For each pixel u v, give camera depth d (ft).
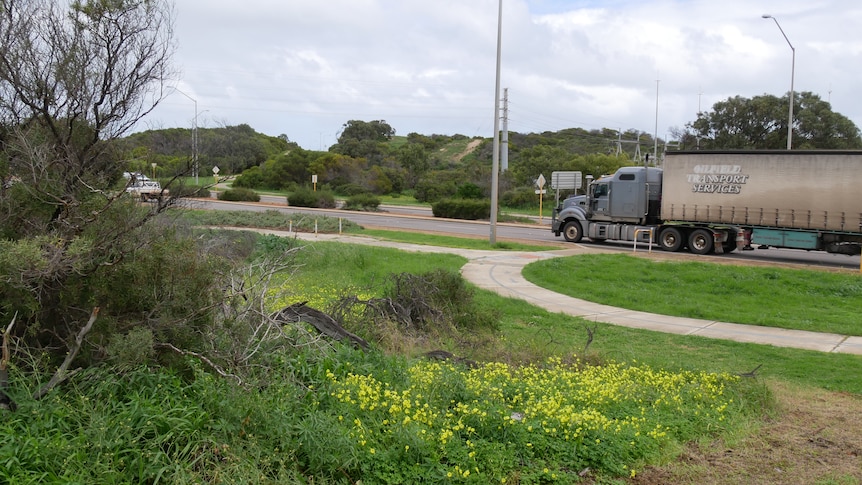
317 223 123.34
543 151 225.97
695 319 52.29
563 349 37.52
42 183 18.90
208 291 20.75
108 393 17.26
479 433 20.53
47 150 19.08
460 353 34.12
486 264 79.25
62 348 18.84
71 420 16.05
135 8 21.26
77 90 20.16
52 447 14.58
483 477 17.80
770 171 86.58
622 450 20.74
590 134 350.84
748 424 25.44
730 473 20.61
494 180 99.30
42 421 15.62
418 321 38.52
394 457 17.89
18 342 17.44
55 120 20.45
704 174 91.97
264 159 252.83
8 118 20.21
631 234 102.12
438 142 392.88
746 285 62.75
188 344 19.89
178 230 23.38
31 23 19.94
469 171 233.96
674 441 22.63
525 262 81.46
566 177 151.23
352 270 68.03
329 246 79.05
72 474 14.10
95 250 18.43
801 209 84.58
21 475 13.73
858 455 22.68
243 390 18.69
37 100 20.10
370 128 348.79
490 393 23.82
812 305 57.36
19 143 19.20
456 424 20.61
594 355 35.22
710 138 189.16
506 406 23.20
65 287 18.30
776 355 40.45
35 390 16.87
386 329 33.94
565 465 19.81
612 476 19.75
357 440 18.17
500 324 45.09
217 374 19.71
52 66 20.16
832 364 38.24
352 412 19.88
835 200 82.07
